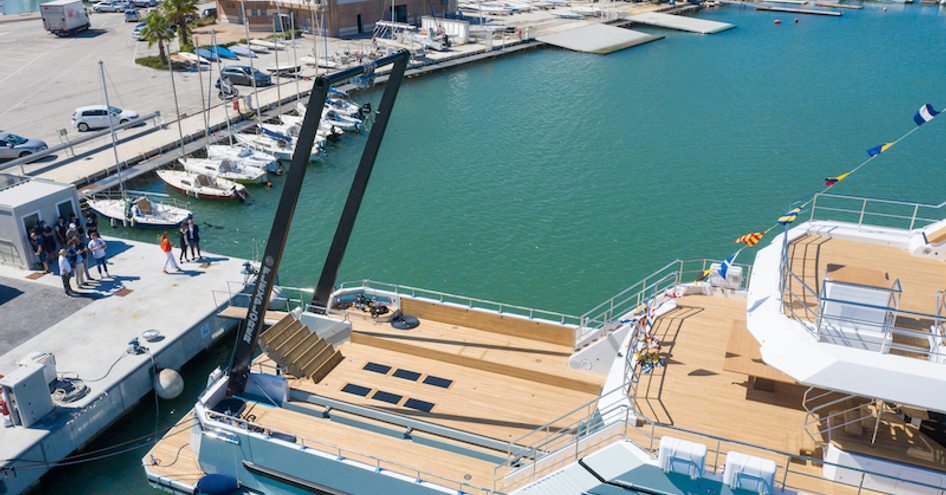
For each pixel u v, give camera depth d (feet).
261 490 62.95
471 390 67.82
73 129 170.60
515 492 53.21
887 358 43.50
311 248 121.49
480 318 75.97
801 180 149.79
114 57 244.83
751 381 54.85
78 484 68.49
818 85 225.76
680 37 309.63
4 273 97.45
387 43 257.34
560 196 142.61
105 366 76.95
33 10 402.52
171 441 69.82
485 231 127.34
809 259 56.90
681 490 46.73
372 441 62.13
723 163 159.74
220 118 182.19
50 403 69.36
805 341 45.39
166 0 238.07
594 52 276.21
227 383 68.28
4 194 99.14
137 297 91.50
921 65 250.16
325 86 56.59
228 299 91.30
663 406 52.16
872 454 44.91
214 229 128.36
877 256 57.47
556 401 66.08
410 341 73.87
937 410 42.04
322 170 157.89
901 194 142.51
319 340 72.02
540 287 108.88
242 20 294.05
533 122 192.13
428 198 142.10
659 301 68.69
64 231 100.53
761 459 44.27
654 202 139.13
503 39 289.53
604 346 67.21
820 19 353.51
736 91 220.23
